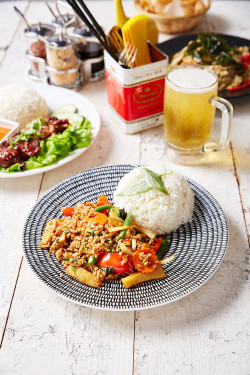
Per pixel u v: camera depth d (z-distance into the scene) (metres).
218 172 0.74
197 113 0.70
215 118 0.85
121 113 0.80
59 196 0.66
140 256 0.54
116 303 0.51
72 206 0.65
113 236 0.59
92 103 0.89
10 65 1.01
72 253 0.57
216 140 0.80
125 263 0.55
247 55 0.89
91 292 0.53
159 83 0.78
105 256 0.56
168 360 0.50
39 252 0.58
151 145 0.80
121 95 0.78
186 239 0.60
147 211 0.61
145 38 0.77
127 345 0.51
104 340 0.52
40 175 0.74
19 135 0.75
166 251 0.59
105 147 0.79
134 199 0.61
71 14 1.10
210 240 0.59
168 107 0.72
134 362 0.50
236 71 0.87
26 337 0.52
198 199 0.65
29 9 1.20
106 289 0.54
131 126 0.81
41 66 0.97
